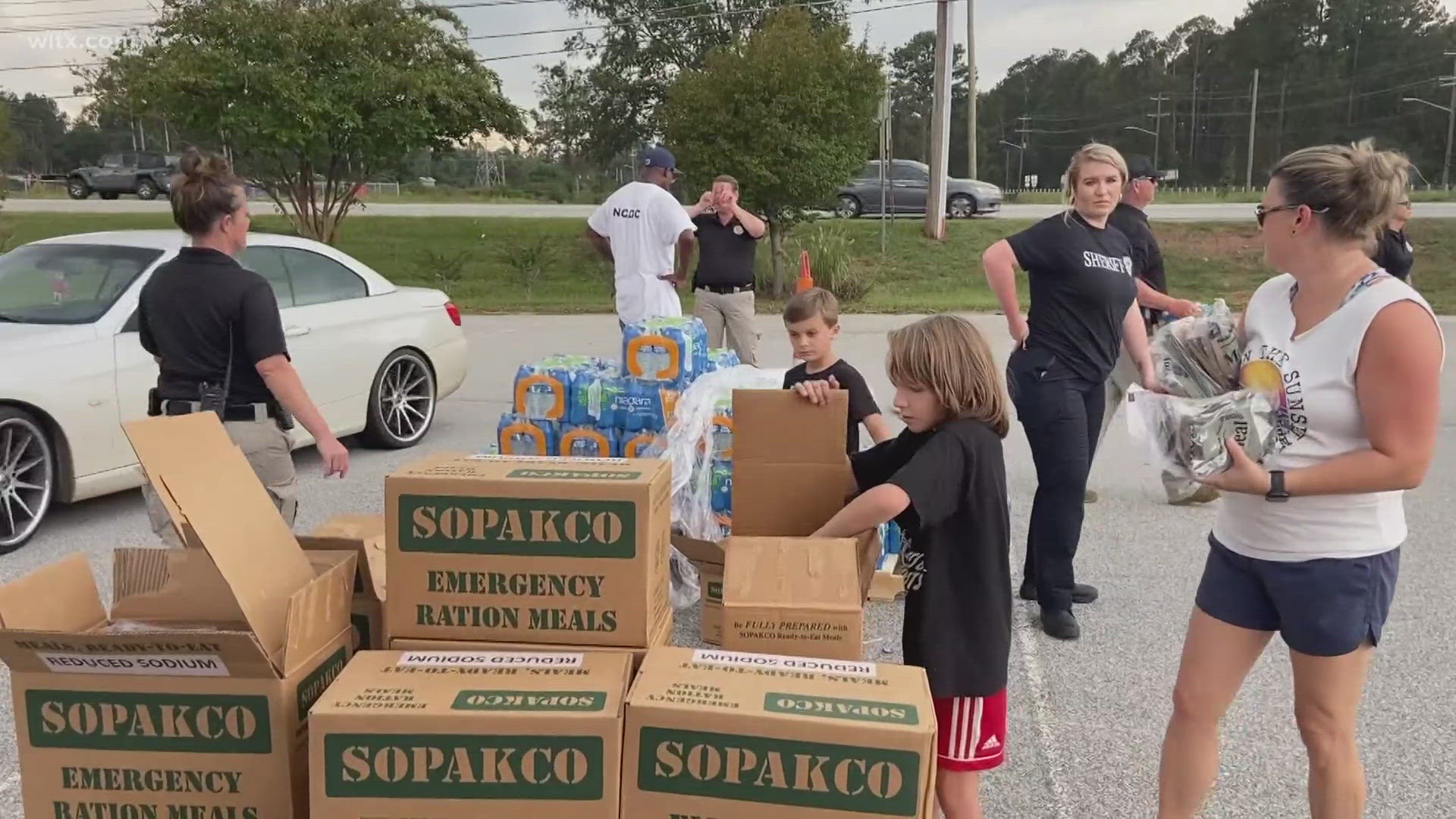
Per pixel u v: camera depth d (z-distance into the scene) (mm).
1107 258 3811
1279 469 2066
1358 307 1991
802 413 2570
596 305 16234
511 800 1718
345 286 6758
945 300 16750
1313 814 2223
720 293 7617
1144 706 3379
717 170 15766
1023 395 3877
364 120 15742
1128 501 5766
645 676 1838
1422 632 3926
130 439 1959
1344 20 79000
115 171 32625
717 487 3980
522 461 2207
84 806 1905
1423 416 1955
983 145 90812
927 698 1798
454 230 23500
